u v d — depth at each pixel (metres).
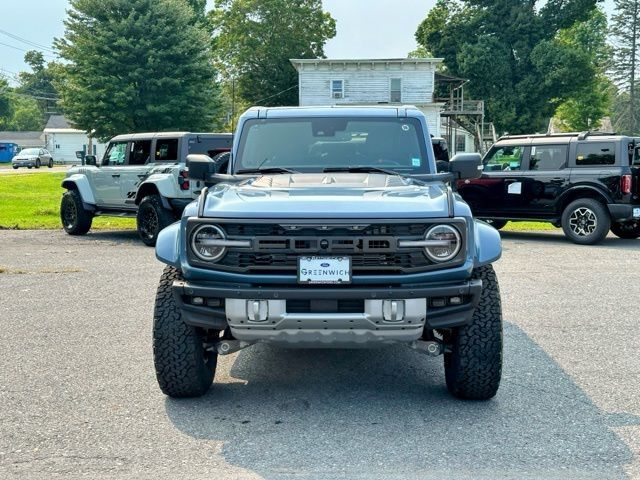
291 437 4.22
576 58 56.72
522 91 57.16
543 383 5.25
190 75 39.31
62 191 27.83
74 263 11.15
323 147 5.81
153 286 9.20
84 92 37.25
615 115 99.25
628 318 7.36
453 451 3.98
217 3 65.75
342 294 4.25
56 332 6.81
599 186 13.18
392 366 5.75
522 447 4.03
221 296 4.34
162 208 12.91
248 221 4.34
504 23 59.03
